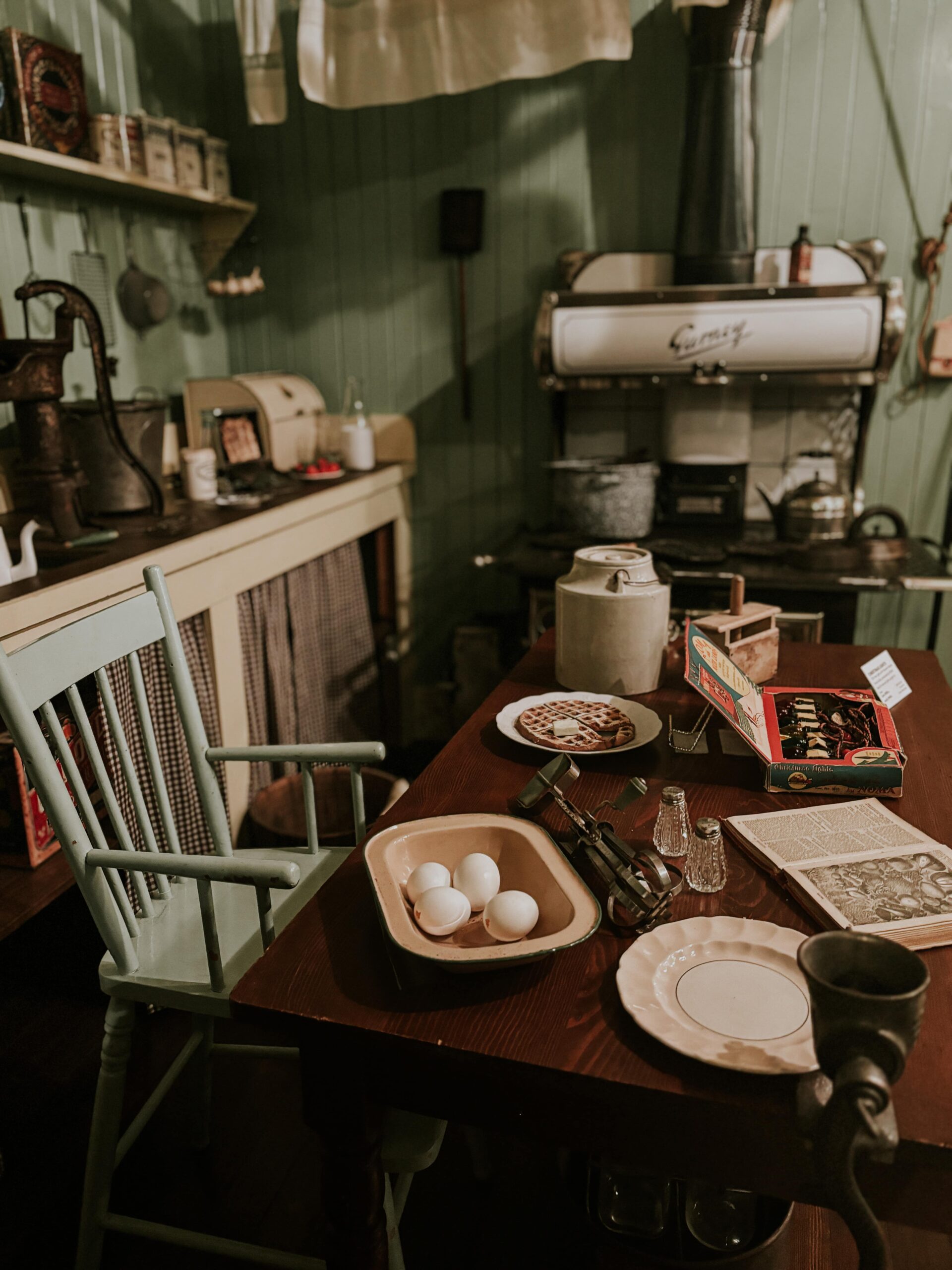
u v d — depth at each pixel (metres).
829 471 3.13
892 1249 1.54
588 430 3.28
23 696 1.23
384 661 3.49
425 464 3.52
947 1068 0.85
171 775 2.21
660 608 1.71
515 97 3.12
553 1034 0.90
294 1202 1.65
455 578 3.60
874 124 2.87
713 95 2.71
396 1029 0.91
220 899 1.58
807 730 1.48
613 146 3.08
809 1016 0.91
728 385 2.94
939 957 1.00
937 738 1.57
